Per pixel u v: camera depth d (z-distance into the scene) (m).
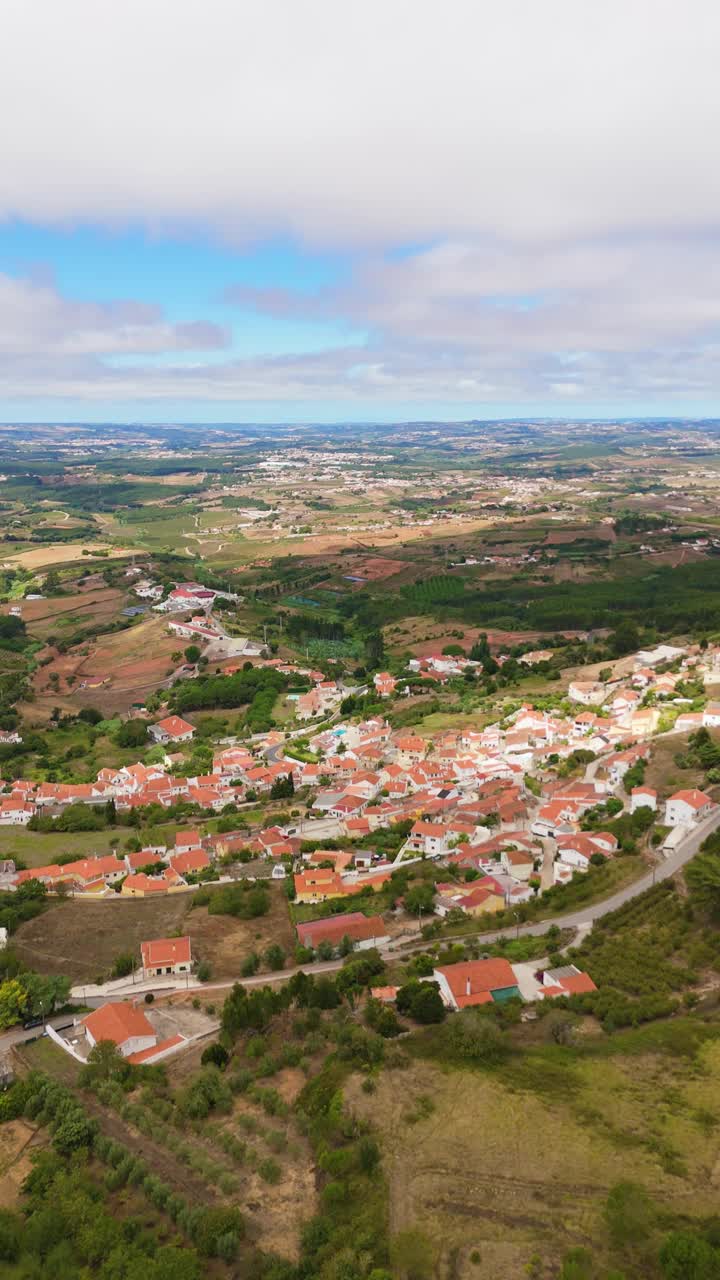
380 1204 68.12
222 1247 65.50
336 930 127.56
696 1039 90.06
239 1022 98.00
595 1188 69.00
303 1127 79.44
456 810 178.75
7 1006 108.25
